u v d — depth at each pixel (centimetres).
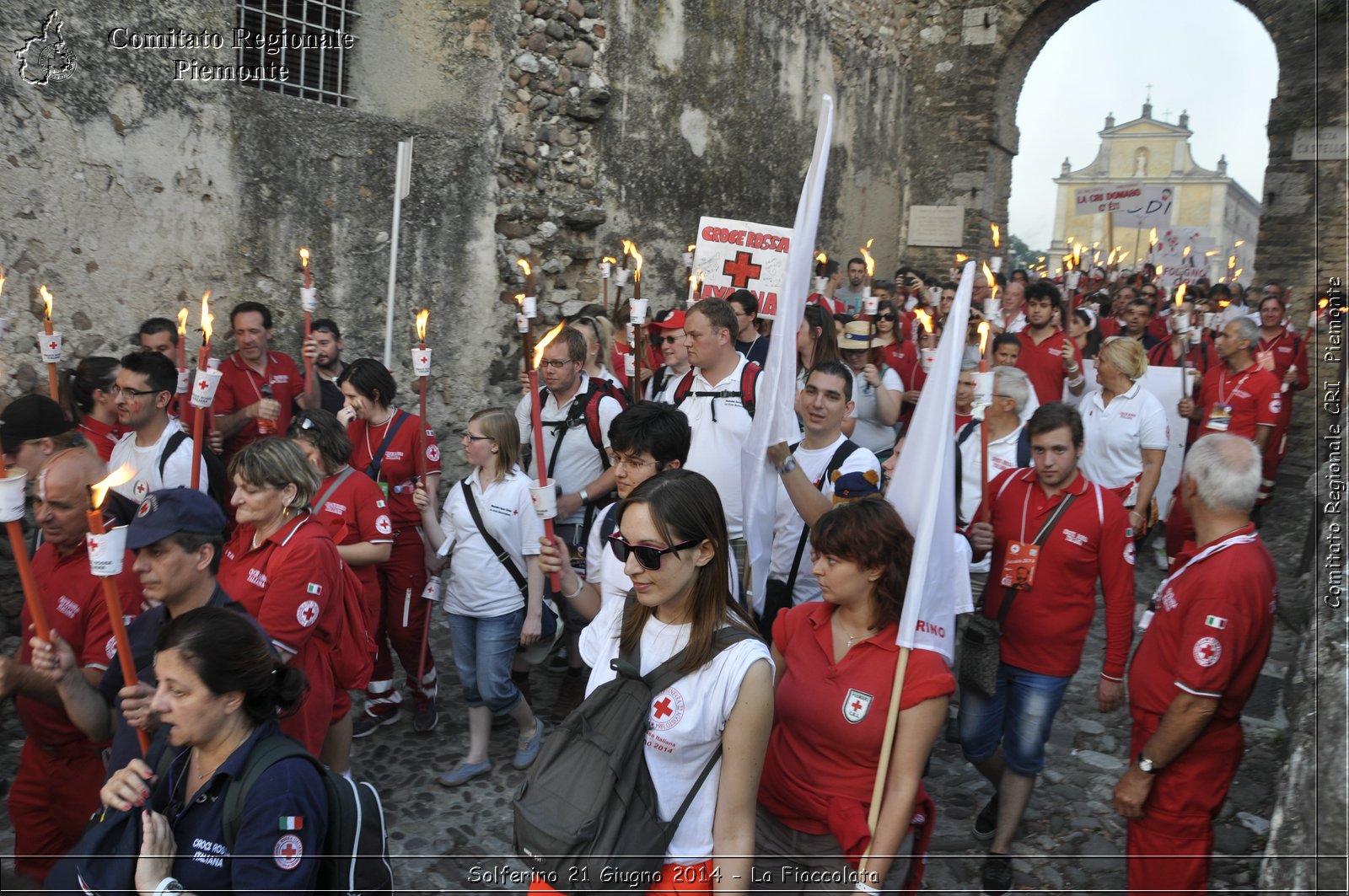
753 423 349
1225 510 305
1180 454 773
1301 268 1333
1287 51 1324
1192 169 4947
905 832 253
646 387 659
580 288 922
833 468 404
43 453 356
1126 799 312
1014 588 379
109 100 560
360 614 362
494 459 441
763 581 356
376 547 439
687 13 1019
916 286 1103
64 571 312
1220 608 295
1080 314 860
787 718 275
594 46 910
